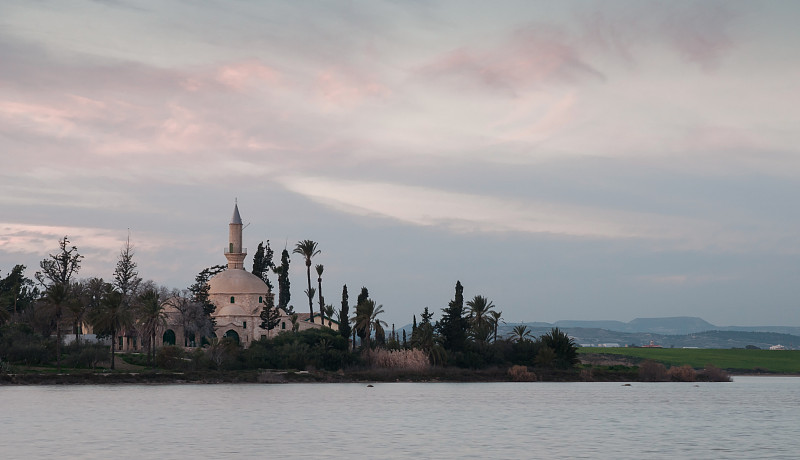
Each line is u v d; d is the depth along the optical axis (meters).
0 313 167.50
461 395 144.12
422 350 193.50
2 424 90.12
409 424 94.75
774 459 70.56
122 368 169.75
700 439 84.19
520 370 193.25
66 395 131.62
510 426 94.06
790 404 133.50
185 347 198.62
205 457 68.00
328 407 116.12
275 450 72.50
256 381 170.00
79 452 70.25
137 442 76.94
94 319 164.88
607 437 84.88
